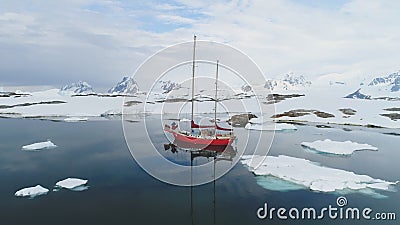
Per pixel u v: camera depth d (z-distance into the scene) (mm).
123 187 22641
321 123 59469
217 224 16953
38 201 19953
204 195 21141
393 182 24047
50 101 85812
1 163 29203
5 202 19750
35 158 31234
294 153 34094
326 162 30297
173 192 21766
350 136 45406
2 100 87812
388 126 53688
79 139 41250
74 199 20391
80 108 77688
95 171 26734
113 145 37156
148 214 18188
